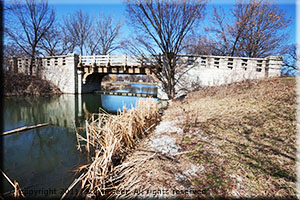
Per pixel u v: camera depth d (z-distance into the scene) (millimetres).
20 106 11656
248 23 14609
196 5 11445
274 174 2355
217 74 12844
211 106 6891
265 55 16156
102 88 29578
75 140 5426
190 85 13375
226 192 2156
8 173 3404
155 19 11820
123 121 4414
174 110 8070
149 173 2777
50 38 21500
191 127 4855
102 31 27547
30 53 19516
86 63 17125
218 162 2832
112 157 3217
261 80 9281
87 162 3711
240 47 16172
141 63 14242
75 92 17609
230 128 4219
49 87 17859
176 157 3213
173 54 12906
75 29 25328
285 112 4434
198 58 13148
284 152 2828
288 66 13305
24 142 5293
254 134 3662
